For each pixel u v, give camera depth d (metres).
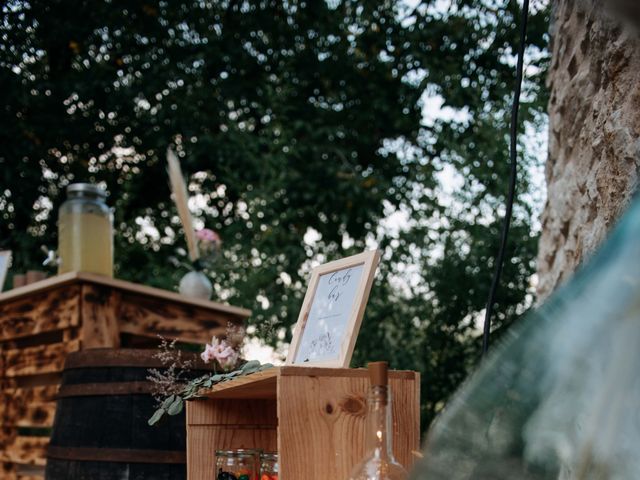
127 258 6.43
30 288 2.97
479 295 4.78
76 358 2.31
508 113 4.79
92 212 2.96
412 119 6.57
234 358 1.79
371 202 6.10
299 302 5.23
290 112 6.54
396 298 5.16
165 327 2.92
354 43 6.67
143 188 6.91
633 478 0.31
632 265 0.34
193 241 3.10
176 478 2.15
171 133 6.55
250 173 6.16
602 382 0.33
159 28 6.70
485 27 5.64
